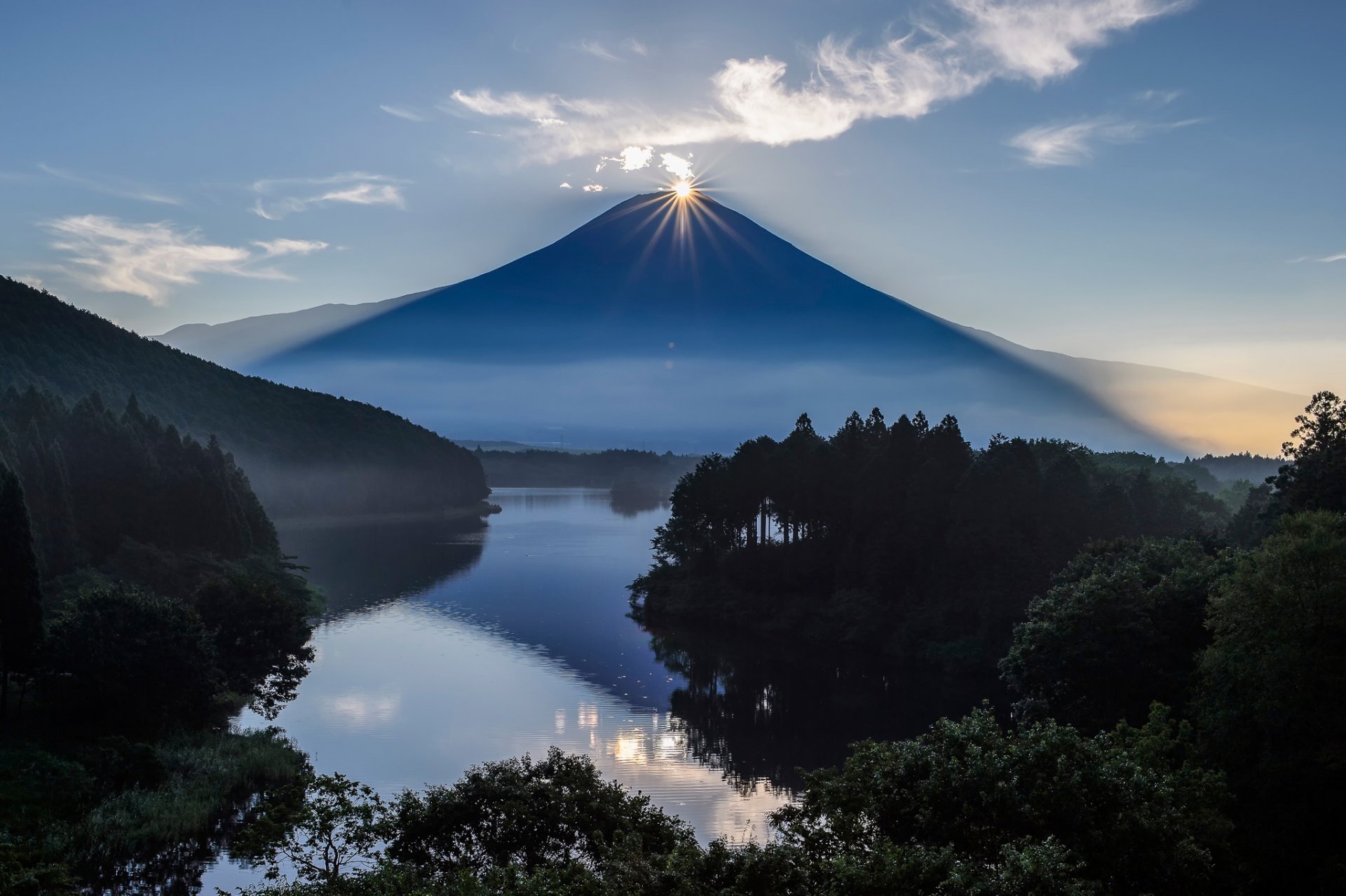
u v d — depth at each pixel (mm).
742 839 46438
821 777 32406
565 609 112812
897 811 28609
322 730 62906
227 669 62688
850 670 87375
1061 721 51312
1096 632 50875
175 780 48469
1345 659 35969
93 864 41000
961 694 78938
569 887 25047
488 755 58562
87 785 45656
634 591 122562
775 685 81188
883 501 104375
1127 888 26500
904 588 100188
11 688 57688
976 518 92125
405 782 52500
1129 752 32781
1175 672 48844
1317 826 34938
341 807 31578
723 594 111812
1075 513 92375
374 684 75750
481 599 119000
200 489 109375
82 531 98875
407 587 127750
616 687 78062
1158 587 52625
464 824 31203
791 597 108188
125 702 53188
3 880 32031
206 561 104375
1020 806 26844
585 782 33031
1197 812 30078
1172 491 104375
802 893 24641
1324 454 60062
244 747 54719
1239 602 39594
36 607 53875
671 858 25500
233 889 39594
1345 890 32469
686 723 68312
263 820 31391
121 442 106875
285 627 66438
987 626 86312
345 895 26781
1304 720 35938
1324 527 41031
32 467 89125
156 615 55969
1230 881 31078
